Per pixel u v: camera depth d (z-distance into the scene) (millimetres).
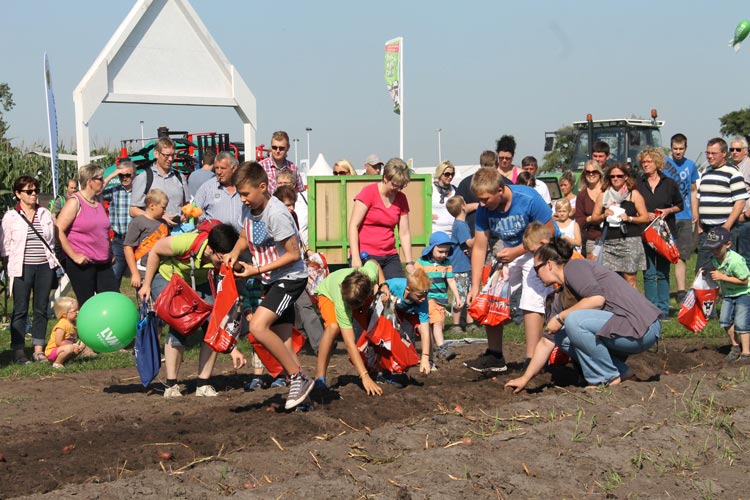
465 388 8492
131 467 6078
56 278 10977
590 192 12312
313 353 10734
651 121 24594
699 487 5855
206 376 8438
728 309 10047
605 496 5656
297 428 7008
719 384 8672
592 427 7043
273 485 5527
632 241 12055
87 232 10602
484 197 8281
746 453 6664
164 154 11242
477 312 8891
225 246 7582
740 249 12578
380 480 5695
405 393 8266
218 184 10188
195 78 16109
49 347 10602
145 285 8164
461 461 6129
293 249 7266
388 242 9312
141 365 8328
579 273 8141
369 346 8648
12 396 8672
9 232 10562
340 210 11953
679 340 11406
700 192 12641
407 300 8414
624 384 8328
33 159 24297
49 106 15070
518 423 7191
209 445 6547
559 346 8469
